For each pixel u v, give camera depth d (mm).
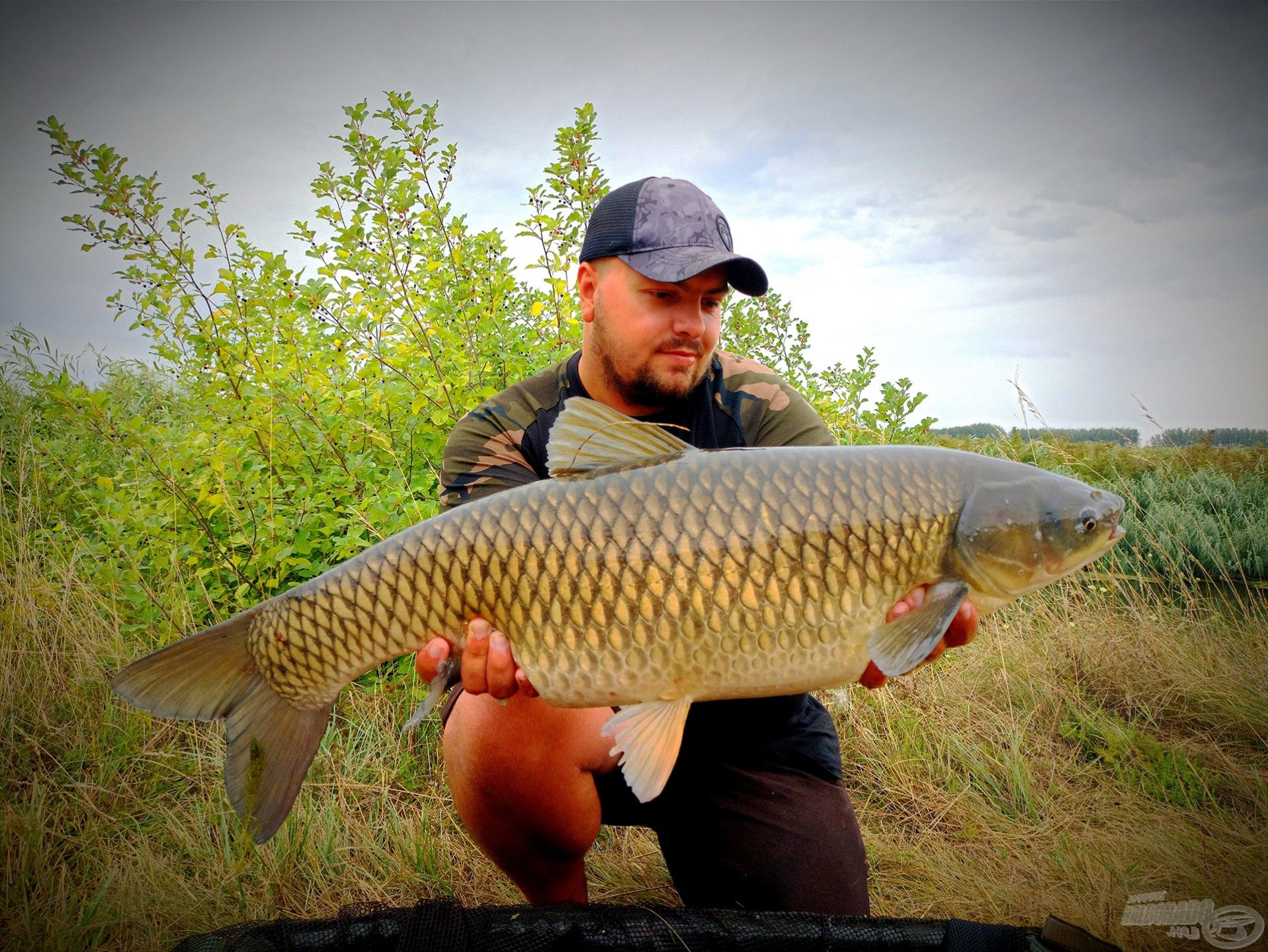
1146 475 2797
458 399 1590
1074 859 1058
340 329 1656
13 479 1745
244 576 1479
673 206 917
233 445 1527
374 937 700
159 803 1130
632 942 711
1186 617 1831
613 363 952
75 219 1528
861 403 2355
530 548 739
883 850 1095
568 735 875
